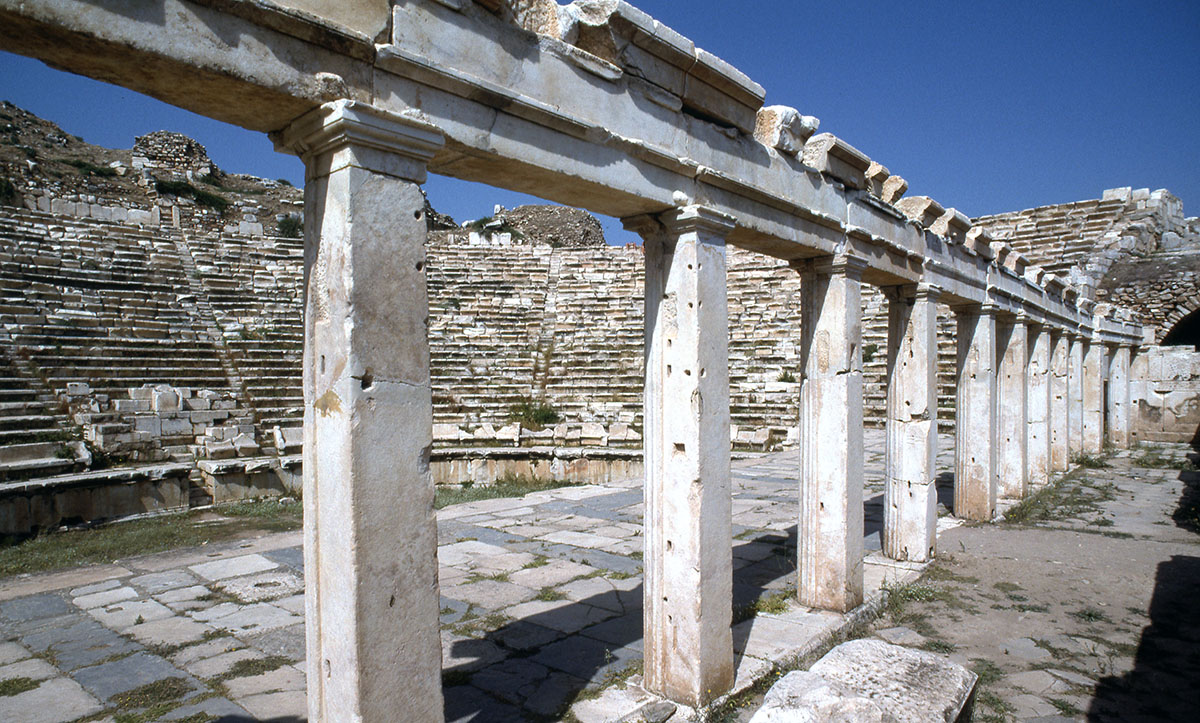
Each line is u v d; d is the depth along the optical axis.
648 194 5.12
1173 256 26.58
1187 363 23.41
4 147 39.22
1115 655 6.62
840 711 3.57
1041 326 15.70
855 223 7.66
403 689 3.62
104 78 3.10
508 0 4.21
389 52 3.56
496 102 4.09
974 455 11.93
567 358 25.34
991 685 6.01
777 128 6.53
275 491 15.55
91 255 23.23
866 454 19.81
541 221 50.38
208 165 48.34
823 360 7.41
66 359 17.27
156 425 16.06
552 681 5.94
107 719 5.39
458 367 24.36
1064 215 31.14
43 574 9.32
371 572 3.47
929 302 9.28
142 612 7.77
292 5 3.26
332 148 3.53
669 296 5.54
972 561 9.59
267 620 7.50
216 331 21.83
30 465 12.98
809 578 7.56
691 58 5.32
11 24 2.60
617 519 12.54
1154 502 13.73
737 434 21.48
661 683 5.59
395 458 3.60
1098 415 20.67
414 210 3.74
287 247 29.12
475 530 11.73
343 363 3.45
